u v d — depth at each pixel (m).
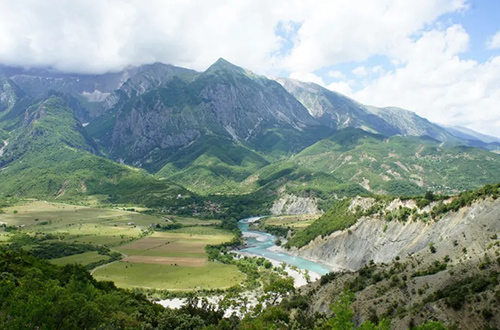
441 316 78.19
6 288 83.31
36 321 73.69
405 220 183.62
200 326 109.19
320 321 100.50
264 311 122.69
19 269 114.94
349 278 134.00
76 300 81.94
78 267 136.38
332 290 128.25
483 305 73.56
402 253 169.50
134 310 113.19
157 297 160.62
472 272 91.69
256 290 171.00
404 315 87.25
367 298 108.62
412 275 110.62
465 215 151.50
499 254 93.50
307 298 133.00
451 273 96.69
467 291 80.62
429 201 177.75
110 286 143.50
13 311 72.06
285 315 115.50
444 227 158.00
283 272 194.12
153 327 106.50
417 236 170.62
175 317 110.12
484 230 116.50
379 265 139.88
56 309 76.69
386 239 186.75
